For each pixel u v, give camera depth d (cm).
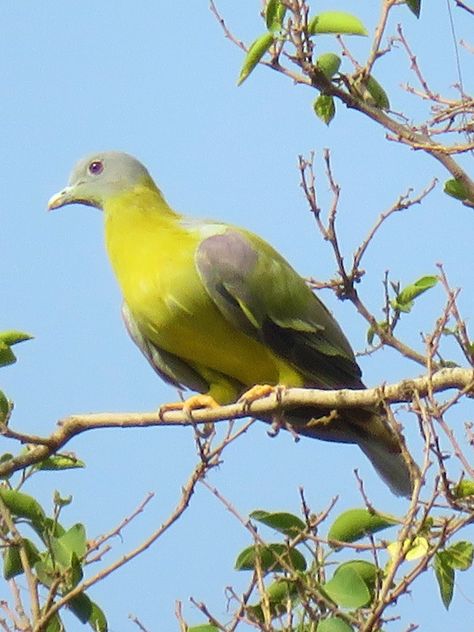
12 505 962
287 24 1195
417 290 1225
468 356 976
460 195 1198
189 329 1202
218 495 912
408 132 1211
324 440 1204
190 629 866
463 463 845
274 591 900
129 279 1216
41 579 929
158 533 900
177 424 1054
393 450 1166
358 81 1233
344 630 834
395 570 816
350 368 1252
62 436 1023
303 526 925
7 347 1050
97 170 1276
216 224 1237
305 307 1225
